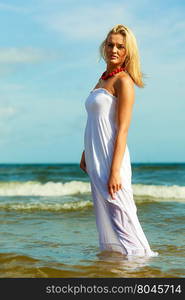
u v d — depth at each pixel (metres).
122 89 3.64
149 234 5.85
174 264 3.78
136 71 3.80
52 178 23.94
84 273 3.47
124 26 3.78
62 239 5.38
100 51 3.96
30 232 6.00
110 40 3.77
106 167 3.70
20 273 3.50
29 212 8.84
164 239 5.40
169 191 13.97
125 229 3.78
